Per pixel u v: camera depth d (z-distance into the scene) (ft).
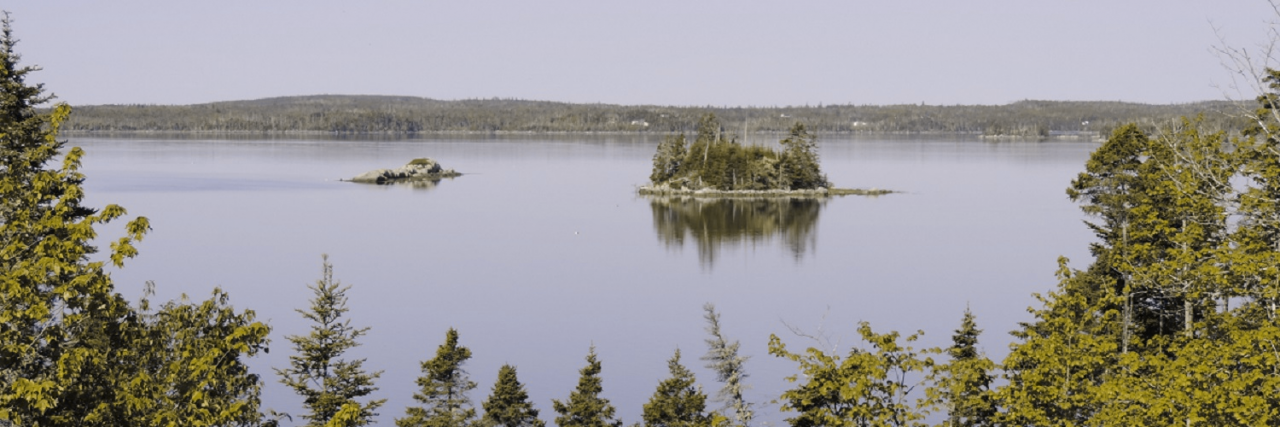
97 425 60.90
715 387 241.35
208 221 588.91
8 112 112.27
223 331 68.28
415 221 604.49
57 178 65.98
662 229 568.00
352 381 145.38
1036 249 483.10
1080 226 564.71
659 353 291.99
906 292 385.70
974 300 368.89
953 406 80.02
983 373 83.25
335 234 543.39
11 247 60.80
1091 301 124.57
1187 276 95.04
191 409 61.67
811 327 325.83
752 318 341.62
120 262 60.90
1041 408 77.87
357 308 354.13
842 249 488.85
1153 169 142.72
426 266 445.37
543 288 395.14
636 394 249.55
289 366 269.23
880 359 76.84
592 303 366.63
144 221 62.80
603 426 155.12
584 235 545.85
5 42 119.75
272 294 380.17
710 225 581.12
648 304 365.81
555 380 263.70
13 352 57.67
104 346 63.62
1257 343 69.31
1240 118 90.17
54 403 54.90
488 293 384.47
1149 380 73.97
